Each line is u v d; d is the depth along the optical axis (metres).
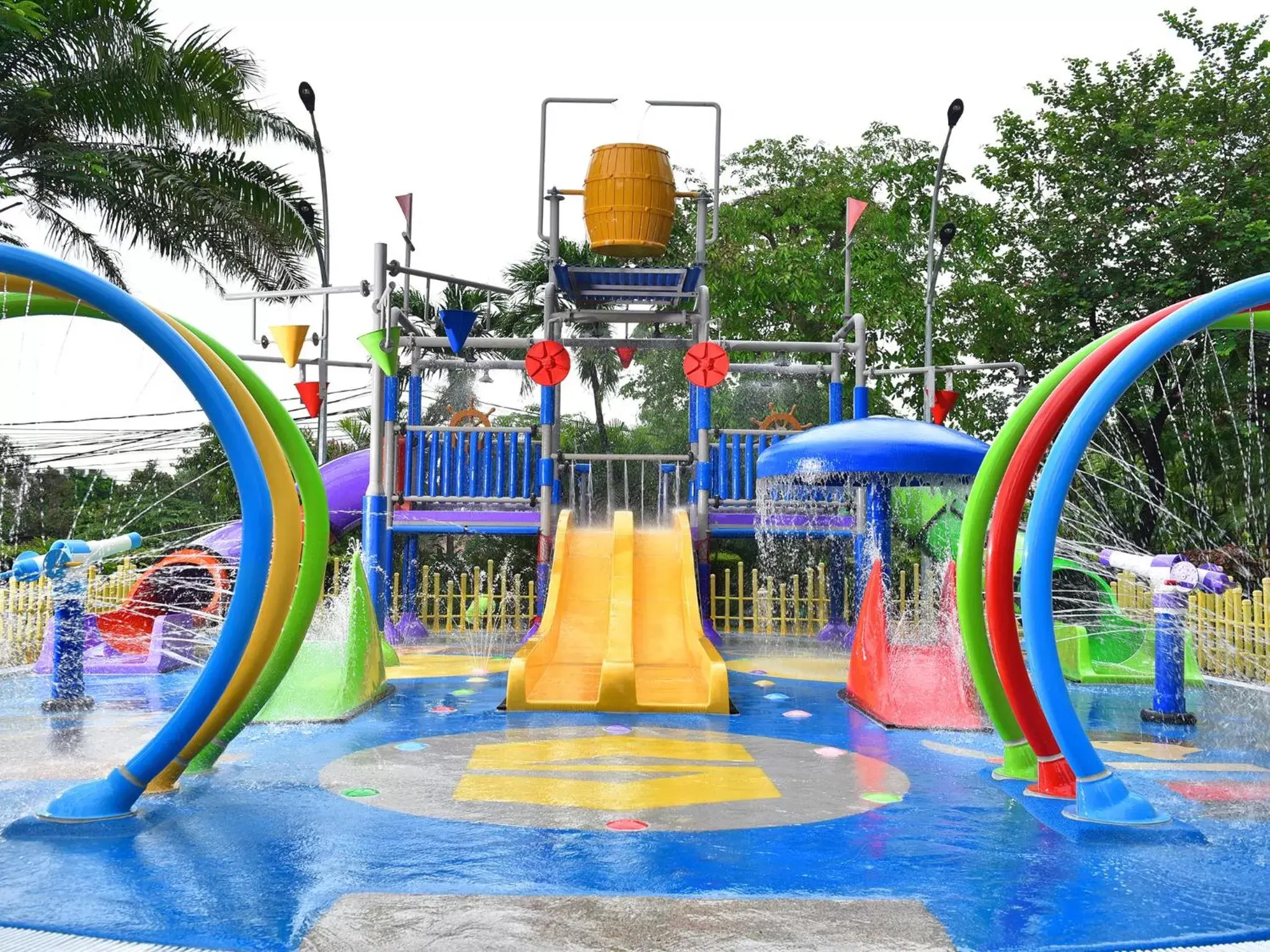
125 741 7.23
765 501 14.78
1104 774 5.37
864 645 9.16
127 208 18.11
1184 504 21.72
